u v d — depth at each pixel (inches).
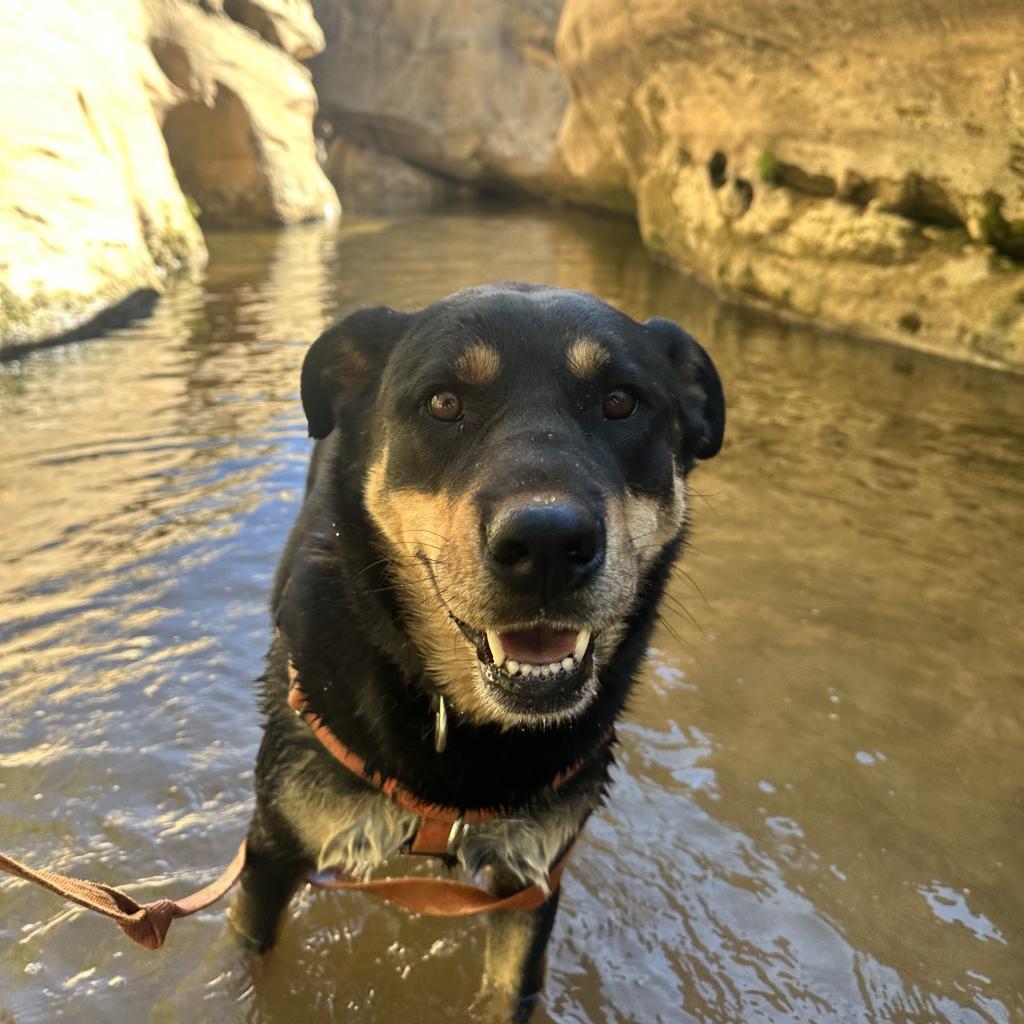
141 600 30.7
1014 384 55.9
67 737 24.6
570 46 112.0
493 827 18.7
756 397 53.4
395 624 18.0
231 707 26.2
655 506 18.8
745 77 76.0
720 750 25.5
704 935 20.3
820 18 64.1
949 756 25.4
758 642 30.2
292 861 18.8
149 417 46.5
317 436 21.9
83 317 61.4
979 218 59.6
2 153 59.2
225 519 36.1
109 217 68.8
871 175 66.7
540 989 19.0
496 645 16.7
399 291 80.4
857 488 41.5
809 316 72.2
